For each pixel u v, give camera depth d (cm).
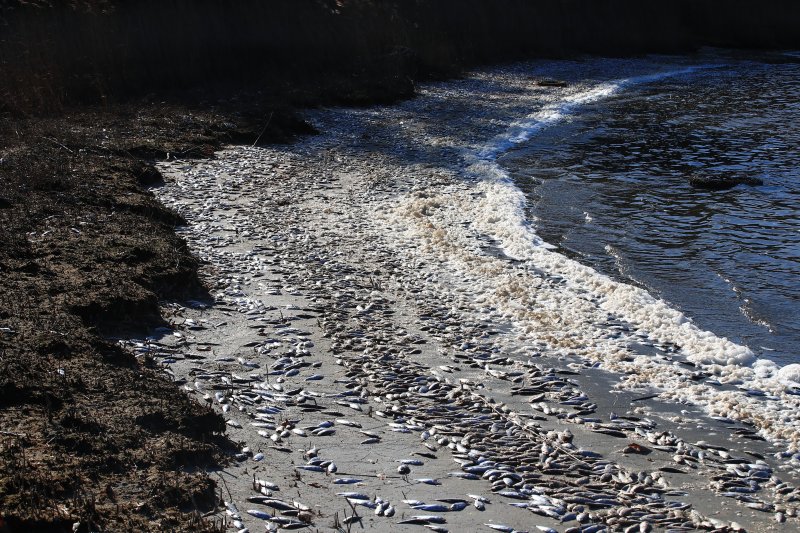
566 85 3941
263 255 1293
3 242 1084
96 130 2014
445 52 3972
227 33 3041
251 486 619
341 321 1038
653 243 1535
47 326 833
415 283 1225
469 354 974
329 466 665
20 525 512
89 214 1278
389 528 579
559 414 832
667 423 837
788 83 4325
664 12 6053
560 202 1827
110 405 695
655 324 1116
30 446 607
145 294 970
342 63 3400
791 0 6644
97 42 2589
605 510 638
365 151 2230
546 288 1246
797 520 658
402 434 743
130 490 573
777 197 1911
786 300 1249
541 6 5256
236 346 927
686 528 627
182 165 1872
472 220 1609
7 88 2152
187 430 682
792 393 930
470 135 2608
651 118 3147
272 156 2066
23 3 2534
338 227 1494
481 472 682
